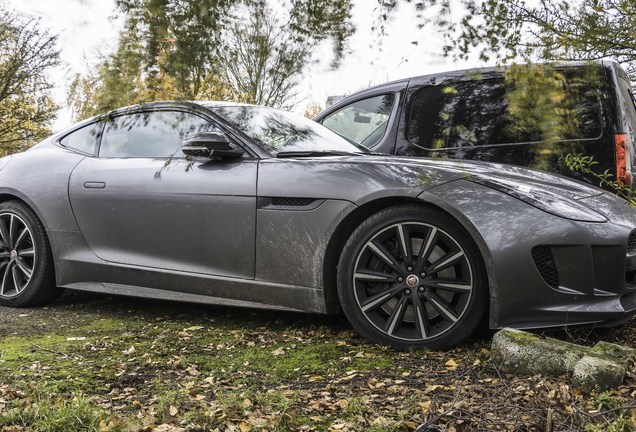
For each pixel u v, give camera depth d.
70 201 4.00
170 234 3.63
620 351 2.59
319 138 3.96
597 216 2.93
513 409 2.15
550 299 2.82
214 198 3.48
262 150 3.54
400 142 5.31
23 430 1.98
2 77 10.78
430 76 5.25
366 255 3.15
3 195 4.32
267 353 3.03
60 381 2.55
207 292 3.54
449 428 1.96
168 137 3.83
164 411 2.19
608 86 4.34
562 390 2.31
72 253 4.00
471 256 2.92
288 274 3.30
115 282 3.85
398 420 2.10
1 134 11.84
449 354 2.92
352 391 2.45
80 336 3.38
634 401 2.16
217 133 3.43
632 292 3.02
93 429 1.99
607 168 4.32
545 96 1.34
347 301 3.16
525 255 2.81
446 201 2.93
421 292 3.03
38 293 4.14
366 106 5.65
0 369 2.71
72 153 4.20
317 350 3.07
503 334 2.71
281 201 3.33
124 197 3.79
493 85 4.79
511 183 3.04
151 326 3.60
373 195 3.08
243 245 3.40
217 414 2.16
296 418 2.14
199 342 3.24
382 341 3.08
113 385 2.54
